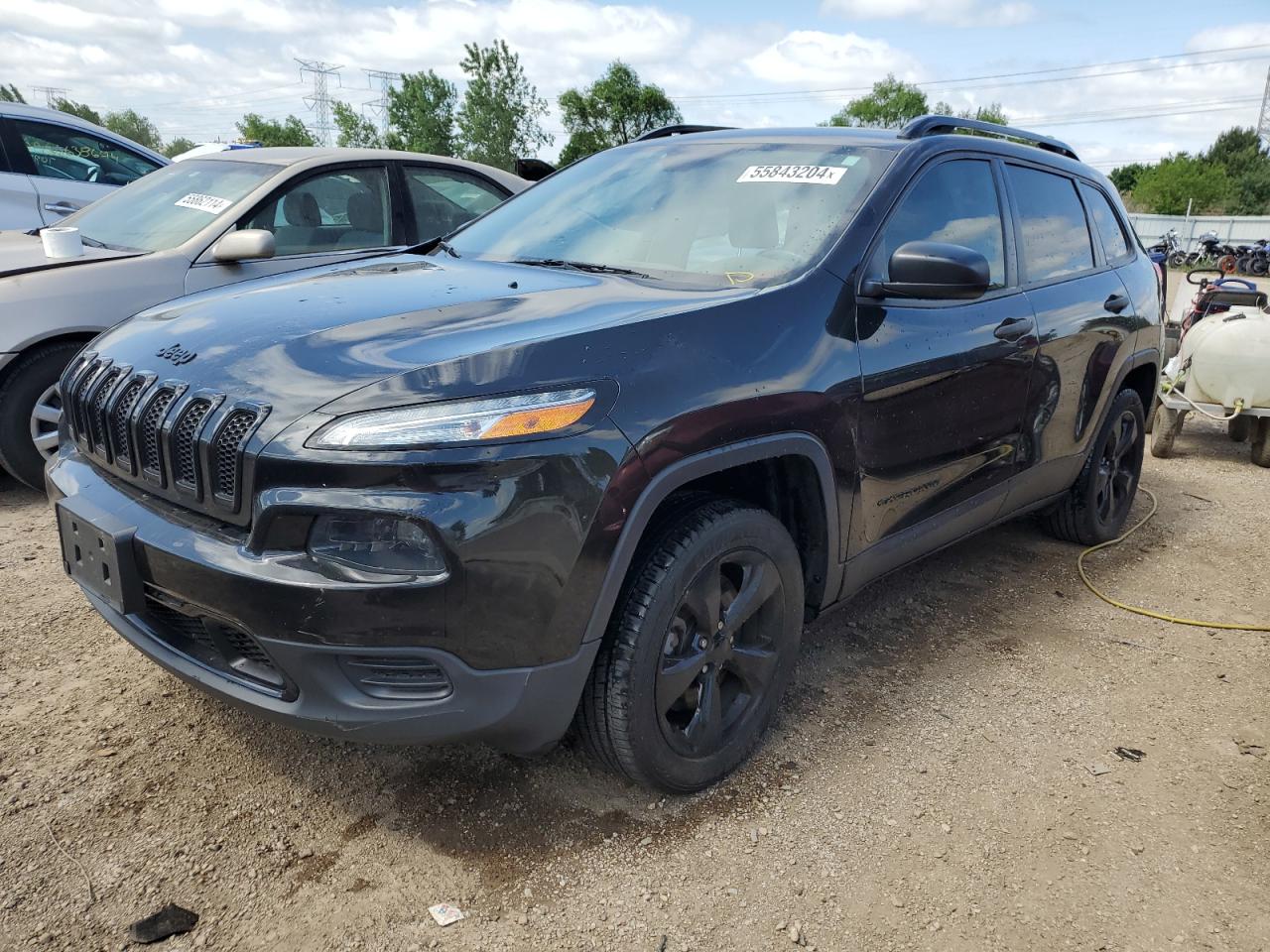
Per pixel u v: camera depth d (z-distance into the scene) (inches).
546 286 100.9
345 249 202.7
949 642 133.6
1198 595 155.5
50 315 162.7
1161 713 116.6
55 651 117.9
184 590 76.7
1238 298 263.3
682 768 91.4
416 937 75.4
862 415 101.0
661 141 138.9
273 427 73.2
